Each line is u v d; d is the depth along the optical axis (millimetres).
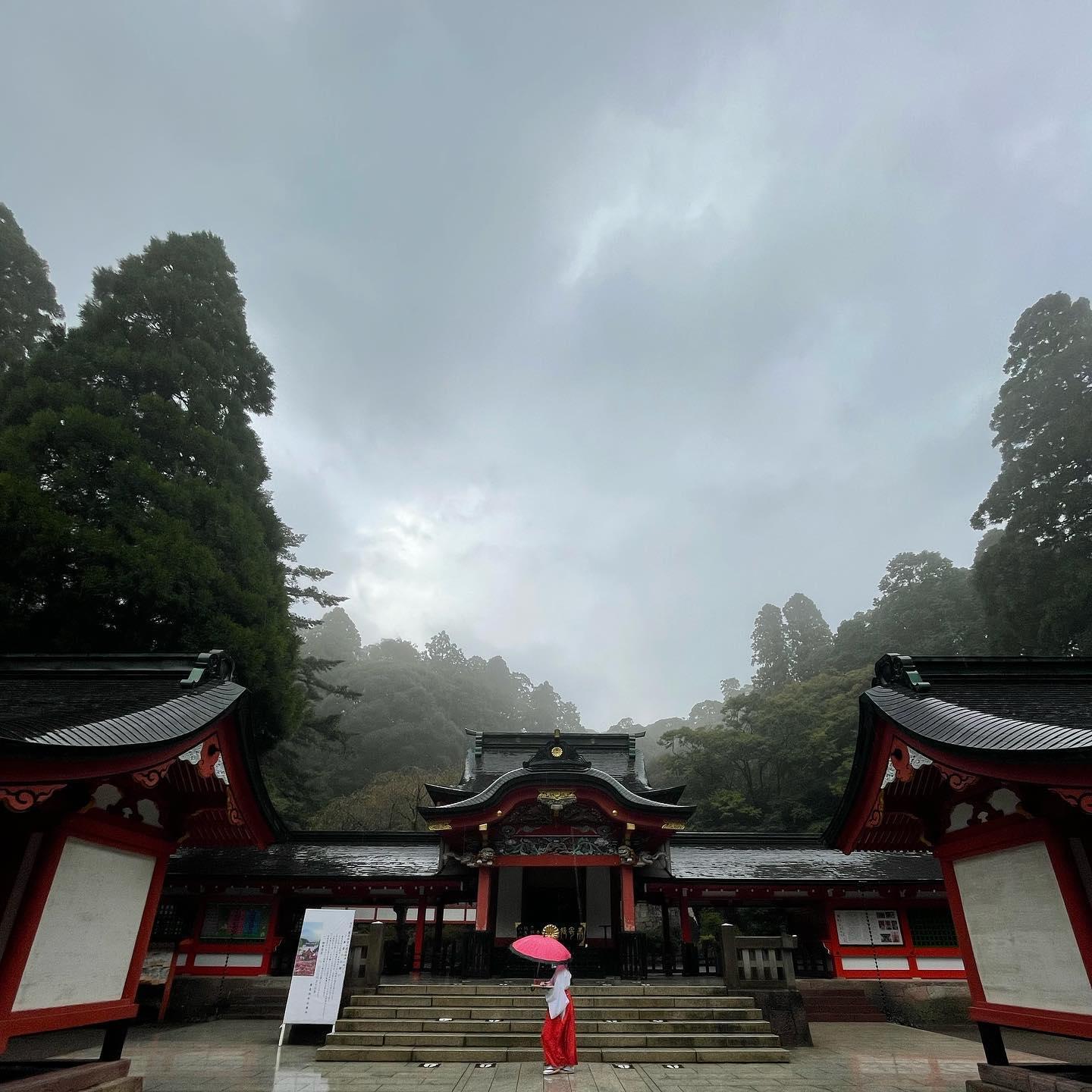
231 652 19547
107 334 24484
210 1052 11945
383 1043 11539
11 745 5504
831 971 18609
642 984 14414
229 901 18344
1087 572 29734
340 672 98188
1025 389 36969
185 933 17984
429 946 19797
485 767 26594
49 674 9680
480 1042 11570
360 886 18719
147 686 9156
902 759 7945
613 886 18828
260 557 23172
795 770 48781
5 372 25375
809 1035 12625
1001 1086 7723
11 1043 12930
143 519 19891
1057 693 8711
